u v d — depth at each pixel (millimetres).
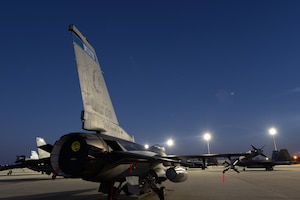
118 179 7684
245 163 39250
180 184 16328
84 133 6625
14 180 24125
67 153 6426
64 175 6188
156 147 11477
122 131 8789
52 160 6305
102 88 7781
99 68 7863
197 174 30000
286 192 11633
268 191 12039
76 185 17797
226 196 10391
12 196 11609
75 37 6805
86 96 6742
